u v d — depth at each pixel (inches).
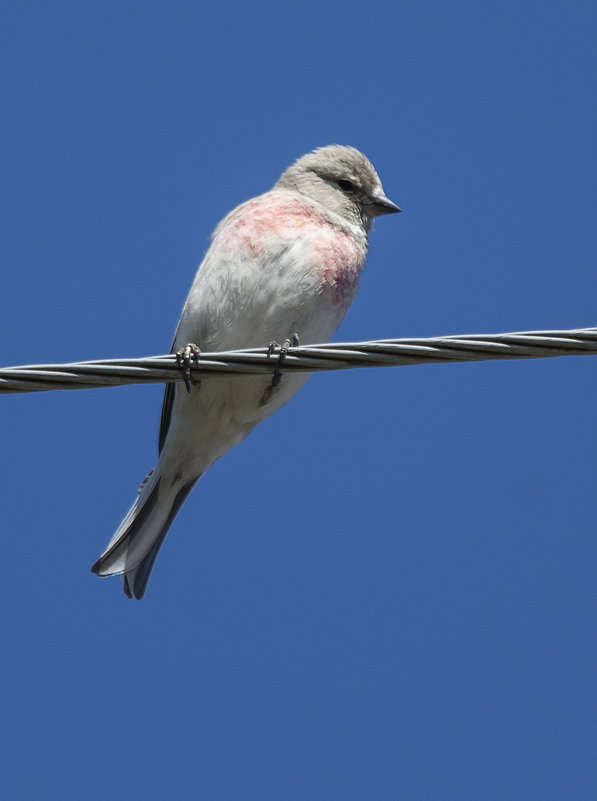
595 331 308.0
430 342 313.1
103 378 315.6
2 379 309.1
